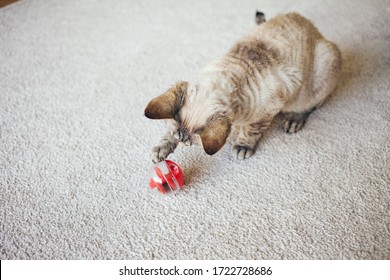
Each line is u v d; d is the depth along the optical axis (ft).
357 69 6.40
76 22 7.71
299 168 5.13
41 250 4.43
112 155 5.37
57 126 5.78
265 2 7.93
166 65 6.69
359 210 4.66
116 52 7.00
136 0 8.28
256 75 4.74
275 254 4.34
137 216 4.72
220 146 3.84
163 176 4.54
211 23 7.51
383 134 5.43
